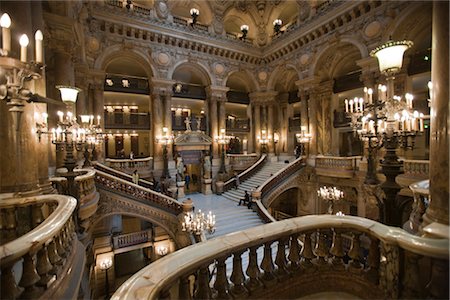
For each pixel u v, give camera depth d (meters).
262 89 21.39
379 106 4.00
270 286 2.87
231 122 21.64
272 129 21.58
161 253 14.69
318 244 3.28
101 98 15.13
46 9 8.46
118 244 13.73
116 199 11.12
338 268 3.16
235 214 13.58
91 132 9.91
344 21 14.35
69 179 6.35
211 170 19.27
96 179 10.72
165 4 17.28
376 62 12.84
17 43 5.15
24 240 2.49
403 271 2.35
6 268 2.28
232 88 24.92
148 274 1.98
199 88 19.78
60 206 3.81
